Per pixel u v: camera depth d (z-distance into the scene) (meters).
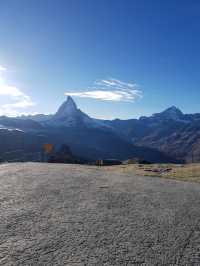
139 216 12.71
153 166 39.84
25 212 12.62
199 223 12.16
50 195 15.62
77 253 8.95
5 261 8.30
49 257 8.62
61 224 11.35
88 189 17.45
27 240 9.78
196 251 9.48
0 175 21.19
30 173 22.42
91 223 11.58
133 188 18.44
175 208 14.20
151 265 8.43
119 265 8.34
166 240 10.24
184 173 28.56
